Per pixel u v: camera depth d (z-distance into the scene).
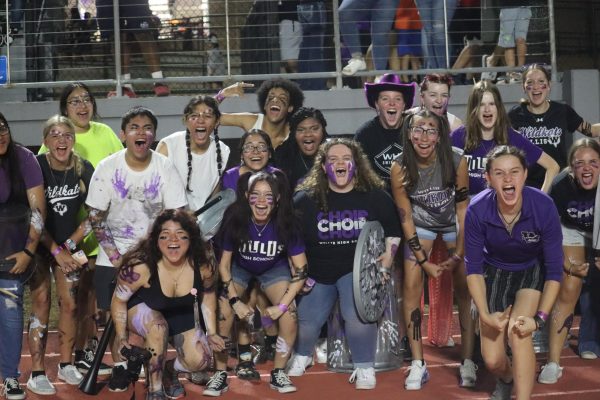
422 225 6.58
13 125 9.74
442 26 9.88
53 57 10.18
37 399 6.29
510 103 9.95
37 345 6.46
